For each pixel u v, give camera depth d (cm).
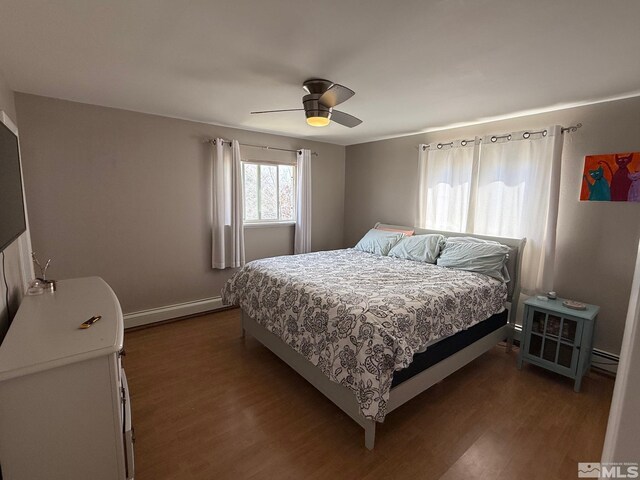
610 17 140
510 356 293
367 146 464
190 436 188
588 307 252
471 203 335
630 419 42
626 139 246
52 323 134
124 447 135
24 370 103
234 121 351
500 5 133
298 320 223
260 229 425
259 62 194
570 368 239
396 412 213
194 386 239
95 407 118
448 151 358
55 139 279
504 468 168
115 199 314
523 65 192
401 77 213
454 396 230
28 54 188
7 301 168
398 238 378
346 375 181
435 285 242
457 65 194
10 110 242
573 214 275
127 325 333
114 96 267
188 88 245
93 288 183
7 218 147
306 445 183
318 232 483
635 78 209
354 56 184
